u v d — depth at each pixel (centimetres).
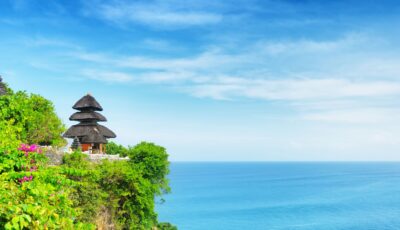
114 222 3556
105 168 3547
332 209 12638
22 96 3675
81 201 2992
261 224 10038
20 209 1068
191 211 12256
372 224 10025
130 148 5016
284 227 9662
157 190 4175
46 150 3045
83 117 4897
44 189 1271
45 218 1149
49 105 3850
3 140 1867
